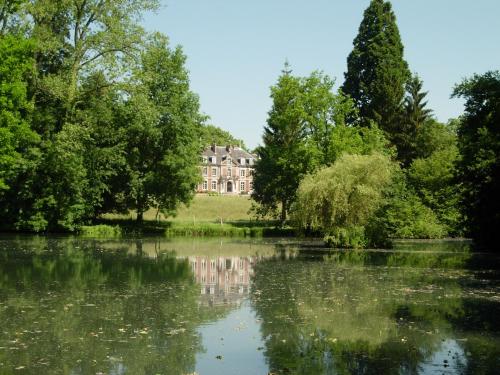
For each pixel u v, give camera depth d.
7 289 17.75
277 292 17.55
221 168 116.62
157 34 41.66
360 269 24.11
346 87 69.56
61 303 15.30
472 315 13.85
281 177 54.75
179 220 61.19
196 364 9.66
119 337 11.48
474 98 35.41
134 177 49.00
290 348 10.75
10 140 35.00
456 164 36.41
